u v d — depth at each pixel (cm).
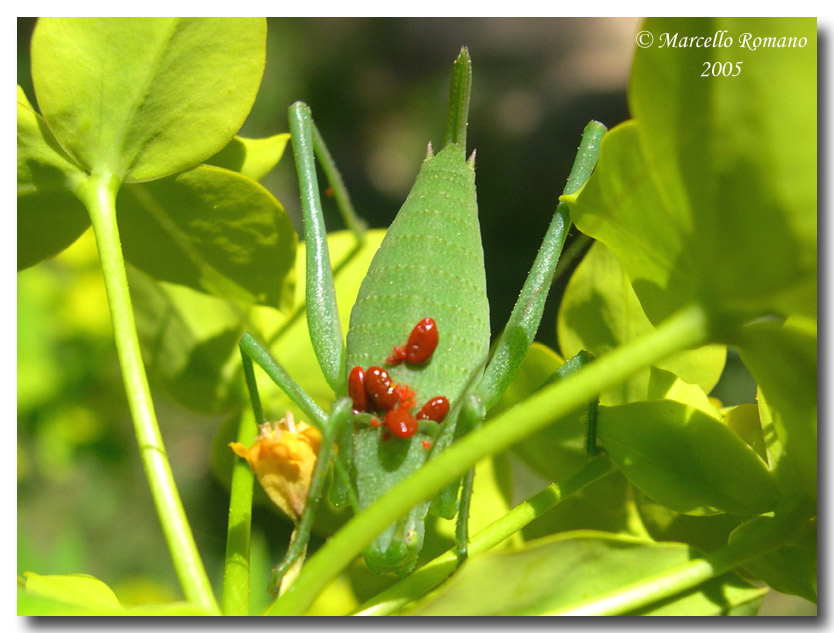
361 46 38
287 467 9
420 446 10
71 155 10
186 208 10
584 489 10
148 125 10
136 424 9
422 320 10
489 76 37
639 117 9
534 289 10
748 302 9
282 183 31
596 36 38
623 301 10
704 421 9
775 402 9
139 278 11
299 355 11
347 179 35
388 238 10
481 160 33
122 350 9
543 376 10
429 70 38
